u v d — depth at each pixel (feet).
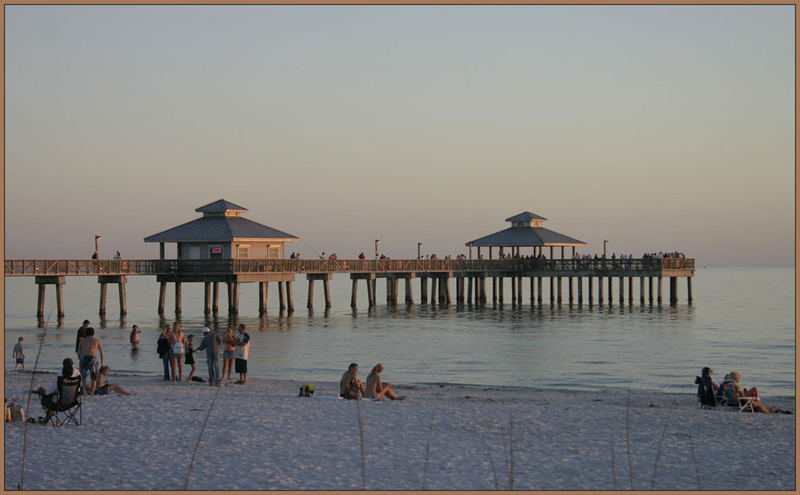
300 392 99.60
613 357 178.91
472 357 176.45
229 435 71.82
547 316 292.20
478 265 340.18
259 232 274.98
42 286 255.70
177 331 116.88
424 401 96.48
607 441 72.54
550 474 61.46
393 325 252.42
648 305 348.59
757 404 92.17
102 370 95.55
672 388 137.28
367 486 57.26
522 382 141.69
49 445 66.80
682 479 61.05
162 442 68.64
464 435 74.02
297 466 62.13
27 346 185.16
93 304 402.93
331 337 214.90
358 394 94.38
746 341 214.48
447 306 335.88
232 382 116.47
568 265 334.85
